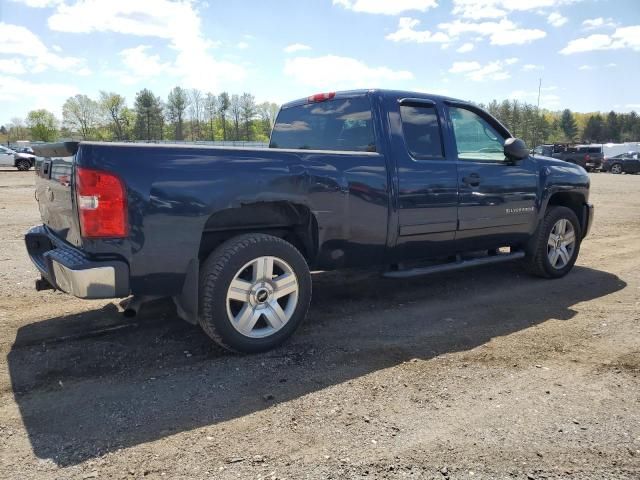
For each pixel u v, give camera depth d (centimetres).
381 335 405
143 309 459
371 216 411
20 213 1116
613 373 338
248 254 349
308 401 298
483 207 489
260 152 352
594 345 386
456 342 391
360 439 258
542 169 550
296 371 338
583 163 3719
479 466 237
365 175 405
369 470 233
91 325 418
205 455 245
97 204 300
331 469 234
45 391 308
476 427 270
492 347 381
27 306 465
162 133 7888
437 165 453
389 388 315
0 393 305
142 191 309
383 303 492
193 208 325
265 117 7831
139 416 280
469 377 330
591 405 295
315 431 266
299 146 517
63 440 257
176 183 319
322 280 575
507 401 299
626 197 1688
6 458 241
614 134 11706
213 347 376
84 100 8106
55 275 329
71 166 316
